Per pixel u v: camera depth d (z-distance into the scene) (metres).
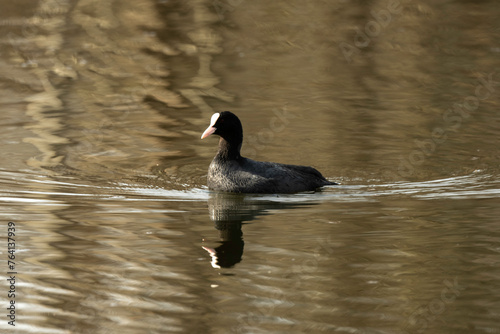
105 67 25.09
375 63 25.41
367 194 14.34
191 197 14.30
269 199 14.11
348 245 11.57
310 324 8.88
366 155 16.91
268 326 8.87
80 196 14.17
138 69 24.81
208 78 23.83
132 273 10.52
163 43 27.80
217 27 29.50
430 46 27.11
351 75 24.11
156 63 25.53
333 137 18.22
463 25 29.23
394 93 22.11
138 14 31.09
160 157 16.91
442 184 14.91
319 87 22.86
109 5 32.25
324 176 15.52
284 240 11.88
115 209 13.45
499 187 14.62
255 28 29.39
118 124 19.31
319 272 10.48
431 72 24.20
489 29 28.73
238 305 9.44
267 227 12.52
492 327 8.81
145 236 12.07
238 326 8.85
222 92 22.34
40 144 17.55
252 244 11.69
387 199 13.99
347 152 17.12
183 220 12.93
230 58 26.14
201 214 13.26
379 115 20.03
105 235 12.11
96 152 17.11
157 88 22.75
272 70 24.72
